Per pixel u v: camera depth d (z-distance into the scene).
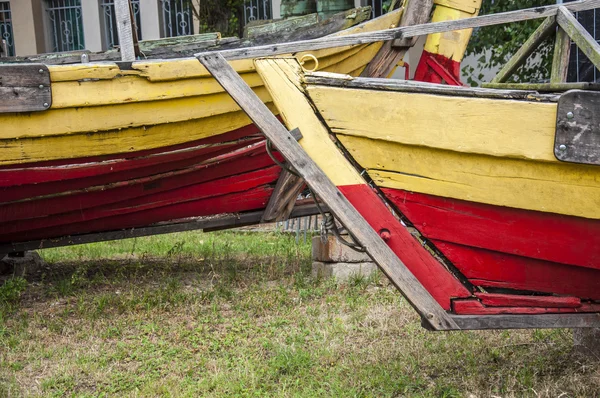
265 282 6.68
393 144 3.72
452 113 3.62
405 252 3.77
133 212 6.53
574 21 4.43
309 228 9.62
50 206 6.32
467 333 4.93
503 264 3.85
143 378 4.45
